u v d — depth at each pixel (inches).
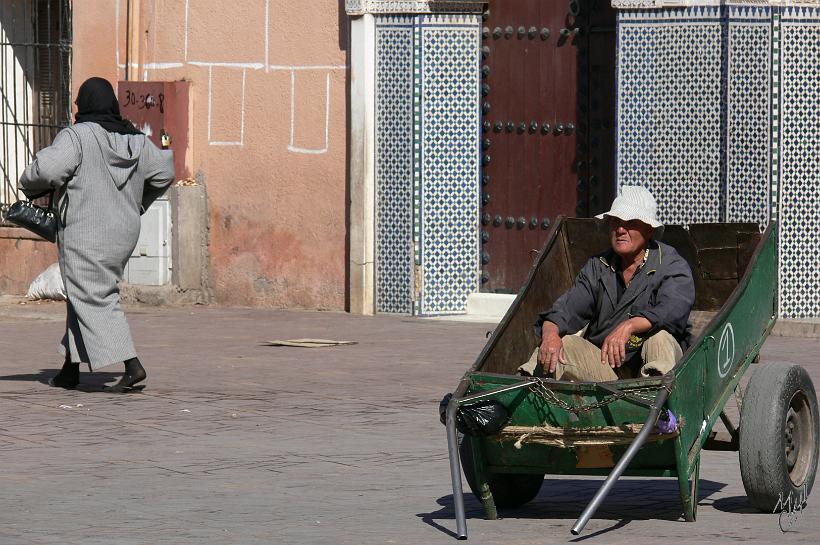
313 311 1592.0
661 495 746.2
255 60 1617.9
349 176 1565.0
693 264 807.7
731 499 730.8
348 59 1557.6
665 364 674.2
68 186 1032.8
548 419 647.1
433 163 1520.7
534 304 746.8
